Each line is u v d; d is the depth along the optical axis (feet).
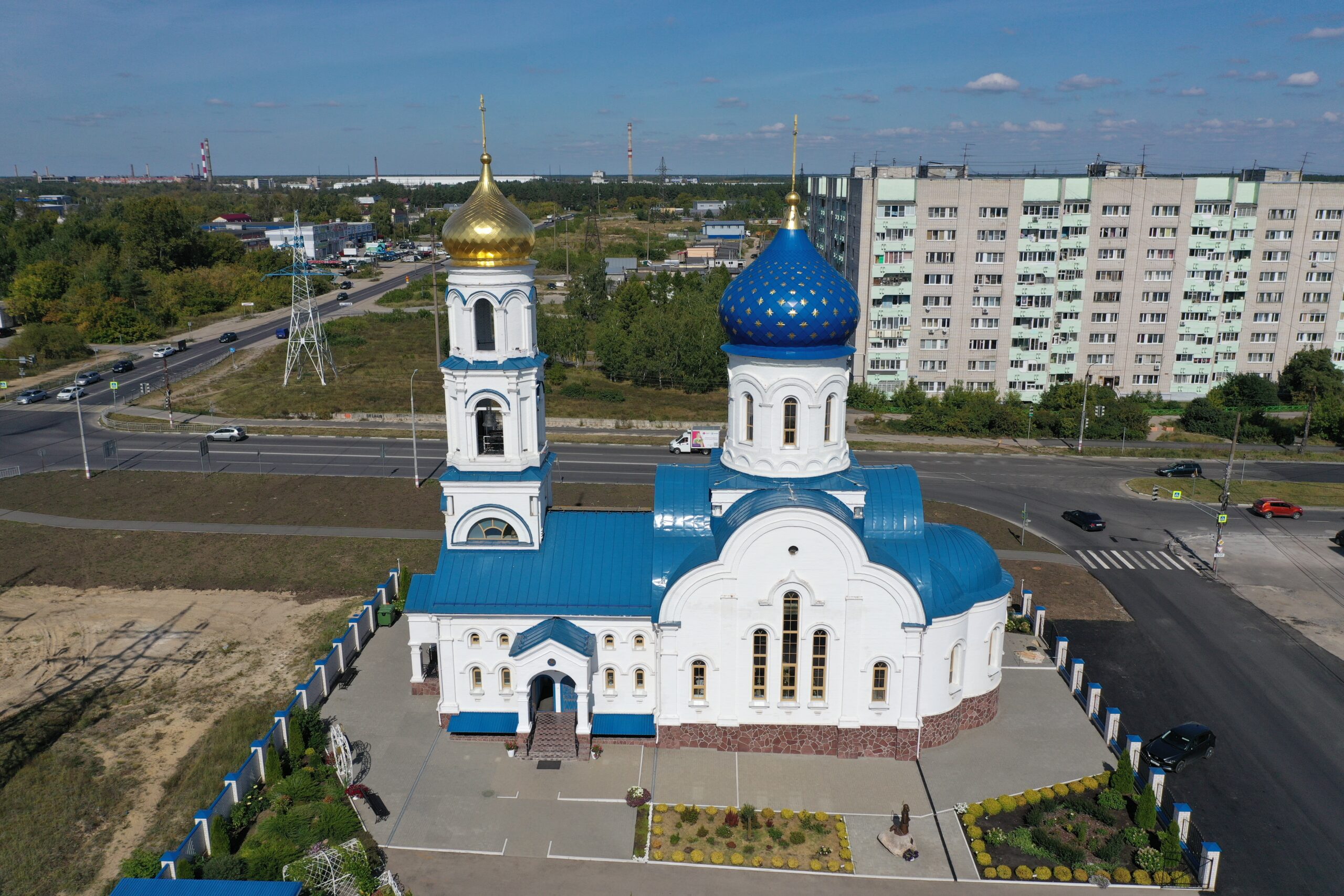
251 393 420.36
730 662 144.46
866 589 139.23
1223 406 396.37
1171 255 406.62
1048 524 267.39
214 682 174.50
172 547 242.78
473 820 132.67
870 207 404.77
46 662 181.98
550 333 492.13
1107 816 132.26
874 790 139.74
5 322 542.98
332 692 165.48
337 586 219.20
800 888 120.88
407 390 426.10
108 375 458.91
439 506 275.18
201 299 642.63
